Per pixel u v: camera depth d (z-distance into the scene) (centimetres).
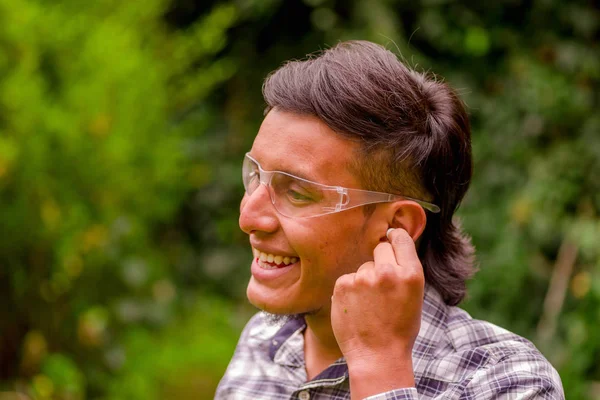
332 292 150
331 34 453
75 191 357
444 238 163
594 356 361
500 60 445
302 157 143
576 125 408
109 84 368
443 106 157
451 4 444
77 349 368
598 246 373
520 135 415
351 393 136
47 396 346
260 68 494
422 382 148
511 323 392
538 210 392
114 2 398
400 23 456
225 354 416
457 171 159
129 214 393
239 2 467
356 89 143
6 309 359
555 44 425
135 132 389
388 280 136
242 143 494
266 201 146
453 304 167
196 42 449
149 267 402
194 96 447
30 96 338
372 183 146
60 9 378
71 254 355
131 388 370
